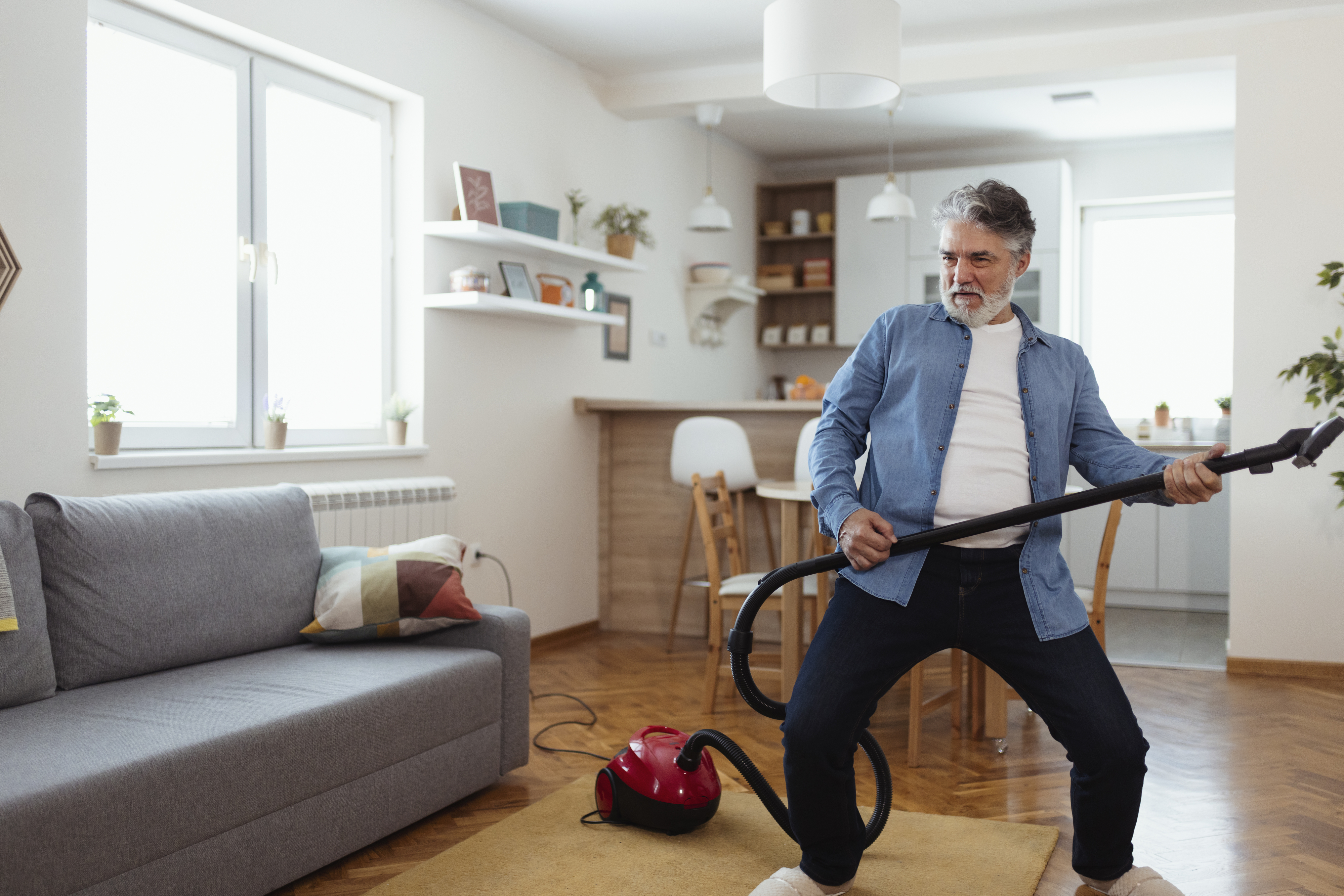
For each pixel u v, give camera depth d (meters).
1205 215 6.56
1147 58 4.48
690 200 6.17
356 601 2.73
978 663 3.38
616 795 2.55
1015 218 1.85
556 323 4.80
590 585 5.20
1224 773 3.00
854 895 2.16
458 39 4.24
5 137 2.64
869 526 1.81
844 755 1.88
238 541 2.66
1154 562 5.89
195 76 3.30
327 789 2.24
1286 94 4.28
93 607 2.33
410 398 4.08
